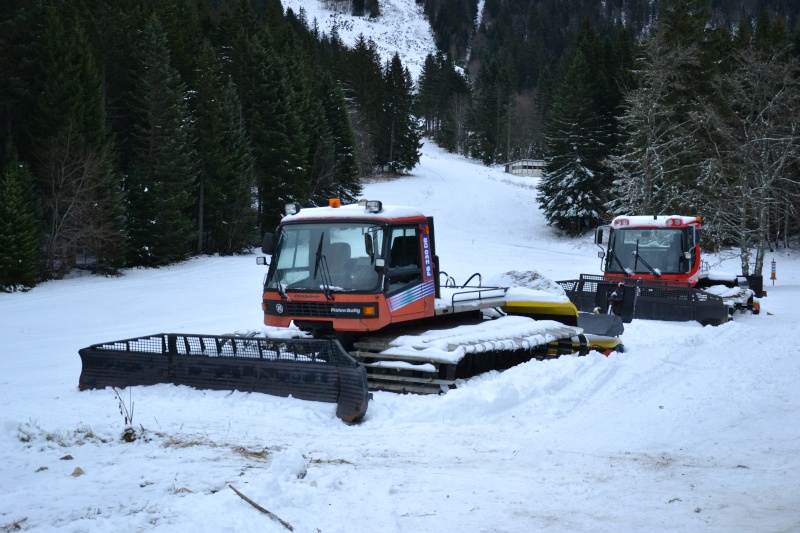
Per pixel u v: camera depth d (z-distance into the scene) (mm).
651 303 21328
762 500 5816
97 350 11547
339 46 146875
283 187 56844
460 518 5285
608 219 61406
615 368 12812
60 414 9359
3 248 32344
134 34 48625
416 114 153500
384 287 11047
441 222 71875
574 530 5059
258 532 4832
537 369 11891
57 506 5371
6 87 38406
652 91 41812
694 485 6277
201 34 66250
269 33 70875
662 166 44375
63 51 38750
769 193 38312
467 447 7883
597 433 8570
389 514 5348
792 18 190375
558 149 64750
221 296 30641
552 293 15000
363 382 9328
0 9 38219
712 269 46281
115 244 38938
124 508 5320
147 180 43438
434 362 10742
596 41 71125
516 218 75000
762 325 20047
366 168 100125
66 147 37562
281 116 57188
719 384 11453
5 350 18578
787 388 11055
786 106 36125
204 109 50000
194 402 10078
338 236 11328
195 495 5555
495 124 142625
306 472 6438
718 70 47062
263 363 10328
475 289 14062
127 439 7789
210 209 50969
